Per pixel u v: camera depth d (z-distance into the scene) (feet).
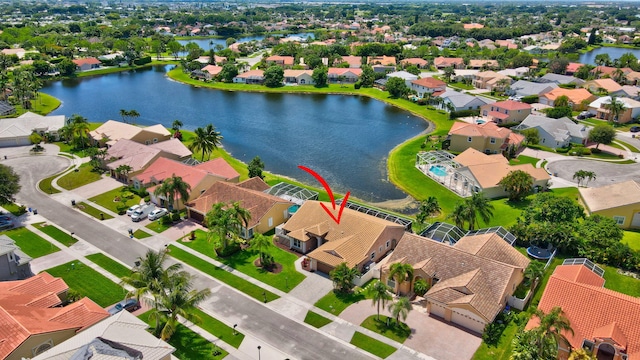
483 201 250.57
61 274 218.38
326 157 408.26
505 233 242.58
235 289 209.87
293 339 177.88
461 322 184.96
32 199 302.45
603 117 510.17
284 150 426.51
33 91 582.35
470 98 542.57
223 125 505.66
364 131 487.61
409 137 465.47
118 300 199.72
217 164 331.98
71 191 316.60
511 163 379.76
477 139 398.83
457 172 337.11
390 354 169.68
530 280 201.16
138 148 358.23
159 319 166.91
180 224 272.72
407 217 285.02
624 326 160.15
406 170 368.27
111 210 288.51
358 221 242.58
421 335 179.83
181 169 315.99
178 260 232.94
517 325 184.65
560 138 414.21
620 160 384.68
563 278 181.78
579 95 558.56
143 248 244.01
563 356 163.53
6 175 271.90
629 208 262.06
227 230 233.14
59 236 254.68
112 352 137.39
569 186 330.54
